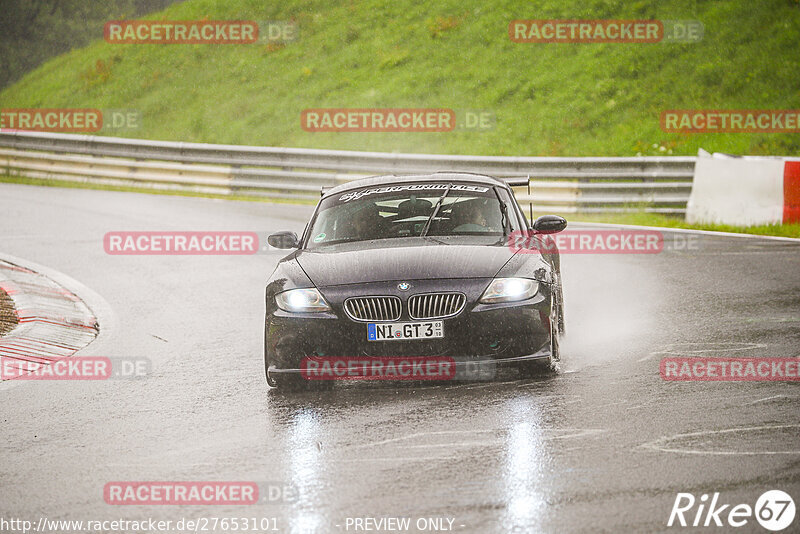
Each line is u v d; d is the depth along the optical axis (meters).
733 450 17.16
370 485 16.19
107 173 83.81
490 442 18.33
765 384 22.06
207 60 131.12
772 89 95.69
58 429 21.38
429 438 18.81
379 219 27.03
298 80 120.56
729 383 22.28
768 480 15.49
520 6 122.06
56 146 86.88
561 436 18.50
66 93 134.25
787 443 17.47
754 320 30.08
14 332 32.75
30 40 153.38
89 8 157.75
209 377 25.81
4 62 148.88
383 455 17.86
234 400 23.12
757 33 104.12
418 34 123.56
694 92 98.50
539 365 23.20
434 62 116.44
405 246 24.94
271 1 140.62
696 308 32.69
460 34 120.75
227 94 122.31
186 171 79.44
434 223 26.62
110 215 64.12
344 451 18.28
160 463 18.30
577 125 98.12
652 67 104.00
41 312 35.84
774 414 19.50
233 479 17.02
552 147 95.06
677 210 62.53
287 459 18.03
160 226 58.78
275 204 71.62
